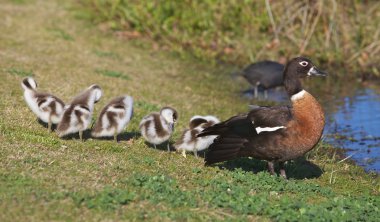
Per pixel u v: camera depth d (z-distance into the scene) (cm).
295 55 2602
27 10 2984
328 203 1128
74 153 1248
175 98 1981
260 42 2686
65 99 1689
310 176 1370
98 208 979
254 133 1213
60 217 941
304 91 1247
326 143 1678
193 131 1352
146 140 1394
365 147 1664
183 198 1052
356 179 1398
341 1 2658
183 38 2745
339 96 2238
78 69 2111
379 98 2203
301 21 2720
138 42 2733
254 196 1104
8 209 946
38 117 1476
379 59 2586
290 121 1202
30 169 1106
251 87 2320
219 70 2503
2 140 1256
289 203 1090
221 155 1234
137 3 2947
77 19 2938
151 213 988
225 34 2769
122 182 1105
